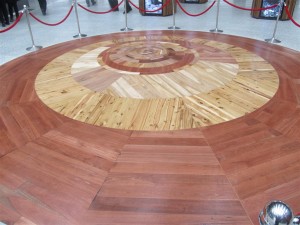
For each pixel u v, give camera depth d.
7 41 7.89
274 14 9.34
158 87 4.51
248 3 12.57
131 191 2.66
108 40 7.10
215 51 6.07
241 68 5.16
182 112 3.84
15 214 2.46
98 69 5.26
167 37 7.20
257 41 6.77
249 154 3.07
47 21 10.12
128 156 3.10
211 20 9.67
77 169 2.94
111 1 11.14
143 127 3.57
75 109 4.00
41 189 2.71
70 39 7.95
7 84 4.84
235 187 2.66
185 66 5.25
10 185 2.77
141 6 10.40
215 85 4.54
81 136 3.44
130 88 4.51
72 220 2.39
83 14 11.07
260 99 4.11
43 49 6.62
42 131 3.56
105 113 3.88
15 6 9.62
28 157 3.13
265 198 2.54
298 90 4.35
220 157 3.04
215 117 3.71
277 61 5.51
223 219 2.36
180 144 3.25
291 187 2.64
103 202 2.56
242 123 3.58
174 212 2.44
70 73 5.16
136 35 7.52
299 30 8.14
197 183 2.73
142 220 2.38
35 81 4.91
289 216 1.43
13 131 3.58
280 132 3.39
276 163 2.93
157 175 2.84
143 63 5.40
